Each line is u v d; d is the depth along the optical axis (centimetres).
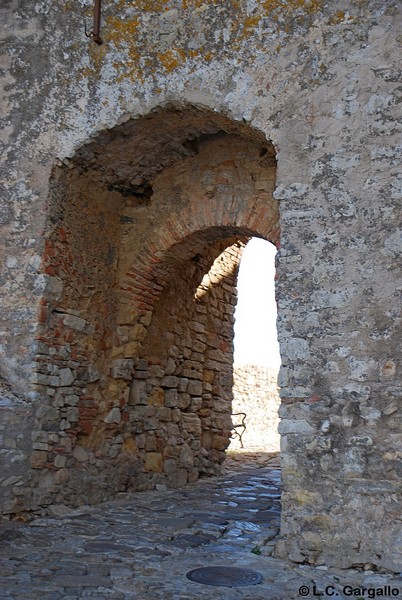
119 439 690
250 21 549
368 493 432
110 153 629
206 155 692
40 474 569
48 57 618
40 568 398
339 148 493
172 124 614
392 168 473
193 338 858
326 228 484
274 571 412
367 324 458
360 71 497
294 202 498
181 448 802
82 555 431
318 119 505
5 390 565
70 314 625
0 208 607
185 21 575
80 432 632
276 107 524
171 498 680
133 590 361
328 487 443
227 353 948
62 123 604
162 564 416
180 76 569
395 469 429
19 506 541
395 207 466
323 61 512
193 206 693
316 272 480
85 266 655
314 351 468
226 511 605
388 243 464
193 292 859
